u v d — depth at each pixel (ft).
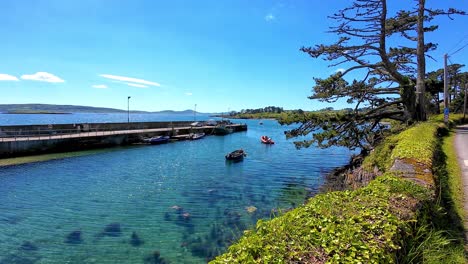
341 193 18.17
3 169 83.51
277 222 13.17
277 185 68.39
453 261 15.11
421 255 14.25
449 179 30.66
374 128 82.53
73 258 34.04
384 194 17.22
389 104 81.15
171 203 54.24
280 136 221.66
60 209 50.60
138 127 184.85
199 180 73.51
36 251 35.65
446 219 20.27
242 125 281.33
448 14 79.56
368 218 13.66
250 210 49.98
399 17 82.94
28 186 65.57
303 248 10.84
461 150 48.52
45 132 131.75
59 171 82.23
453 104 188.24
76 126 150.10
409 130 54.03
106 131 156.25
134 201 55.42
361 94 80.79
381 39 75.97
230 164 96.99
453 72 169.68
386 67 78.02
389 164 34.88
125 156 111.55
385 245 11.56
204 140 181.16
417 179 21.97
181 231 41.42
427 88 106.83
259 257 10.19
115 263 32.91
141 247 36.68
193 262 33.12
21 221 44.96
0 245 37.09
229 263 9.75
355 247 10.96
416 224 15.79
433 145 39.34
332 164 97.40
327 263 10.05
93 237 39.50
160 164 96.02
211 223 44.32
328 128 76.43
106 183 69.41
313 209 14.71
